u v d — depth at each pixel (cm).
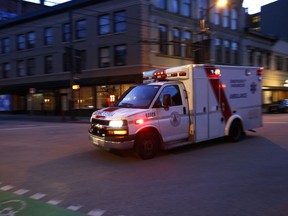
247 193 594
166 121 932
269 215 490
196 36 3231
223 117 1107
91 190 631
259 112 1277
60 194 610
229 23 3762
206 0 3381
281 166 799
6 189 650
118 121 853
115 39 2897
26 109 3838
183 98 988
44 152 1048
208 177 707
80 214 507
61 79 3350
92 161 892
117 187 647
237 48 3906
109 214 504
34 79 3628
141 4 2709
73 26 3216
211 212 504
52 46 3419
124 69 2844
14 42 3838
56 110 3434
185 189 624
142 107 907
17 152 1058
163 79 1057
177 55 3041
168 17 2941
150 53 2762
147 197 581
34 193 620
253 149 1030
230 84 1137
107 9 2941
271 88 4512
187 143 984
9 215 507
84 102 3180
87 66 3130
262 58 4394
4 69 4016
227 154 956
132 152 971
